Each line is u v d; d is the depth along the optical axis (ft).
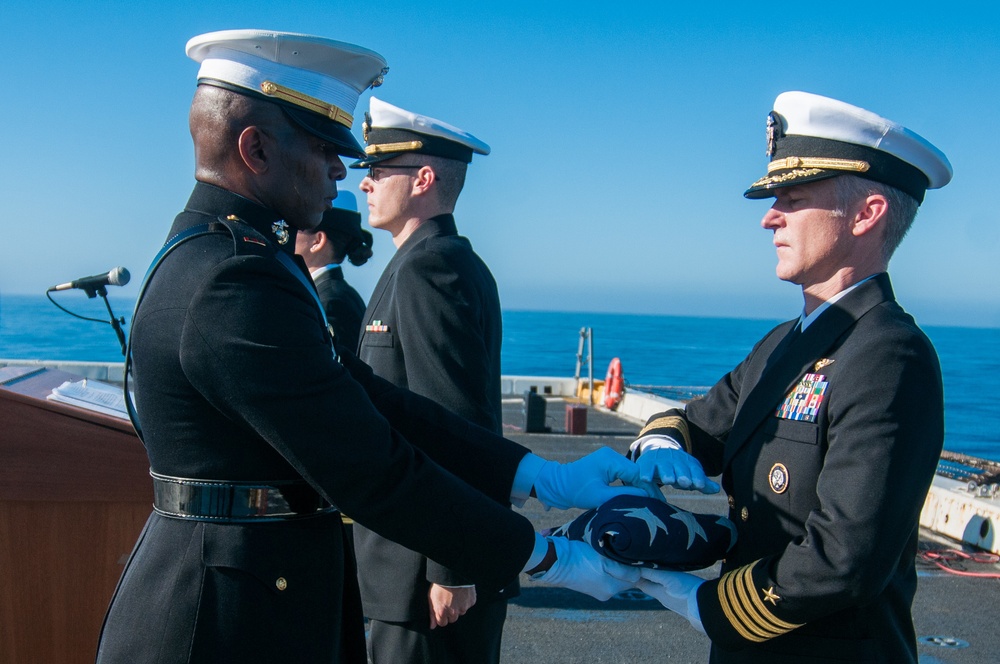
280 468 5.27
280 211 5.59
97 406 7.75
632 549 5.89
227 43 5.33
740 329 545.85
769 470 5.82
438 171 9.31
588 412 40.73
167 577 5.10
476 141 9.57
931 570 16.67
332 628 5.53
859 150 5.73
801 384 5.82
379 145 9.33
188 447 5.13
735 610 5.57
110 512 7.55
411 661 8.07
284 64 5.38
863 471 5.11
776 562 5.43
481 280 8.47
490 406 8.20
